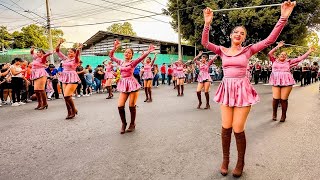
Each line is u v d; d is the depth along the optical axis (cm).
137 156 394
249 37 2217
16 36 3803
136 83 543
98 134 523
